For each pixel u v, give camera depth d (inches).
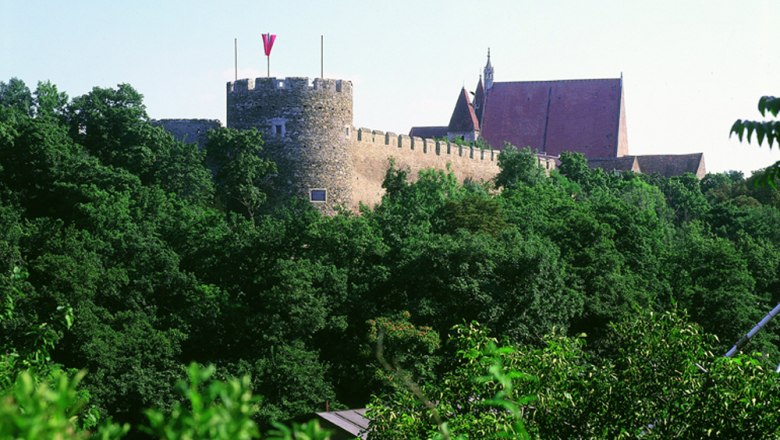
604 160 5570.9
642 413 689.0
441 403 761.6
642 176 4891.7
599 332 2274.9
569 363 735.7
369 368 1964.8
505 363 712.4
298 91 2608.3
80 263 1934.1
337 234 2255.2
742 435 652.7
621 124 5723.4
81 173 2378.2
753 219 3614.7
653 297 2379.4
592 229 2551.7
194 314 2010.3
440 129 5767.7
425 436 750.5
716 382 674.8
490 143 5797.2
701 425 665.0
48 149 2385.6
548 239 2455.7
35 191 2386.8
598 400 689.0
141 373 1796.3
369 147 2952.8
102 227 2187.5
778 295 2787.9
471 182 3472.0
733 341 2320.4
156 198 2342.5
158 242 2175.2
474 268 2126.0
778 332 2508.6
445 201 2773.1
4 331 1721.2
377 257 2295.8
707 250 2556.6
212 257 2218.3
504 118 5826.8
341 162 2677.2
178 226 2272.4
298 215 2402.8
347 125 2696.9
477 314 2089.1
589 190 4101.9
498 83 5930.1
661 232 3063.5
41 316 1815.9
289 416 1828.2
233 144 2566.4
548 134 5743.1
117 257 2096.5
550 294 2108.8
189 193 2551.7
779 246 3447.3
